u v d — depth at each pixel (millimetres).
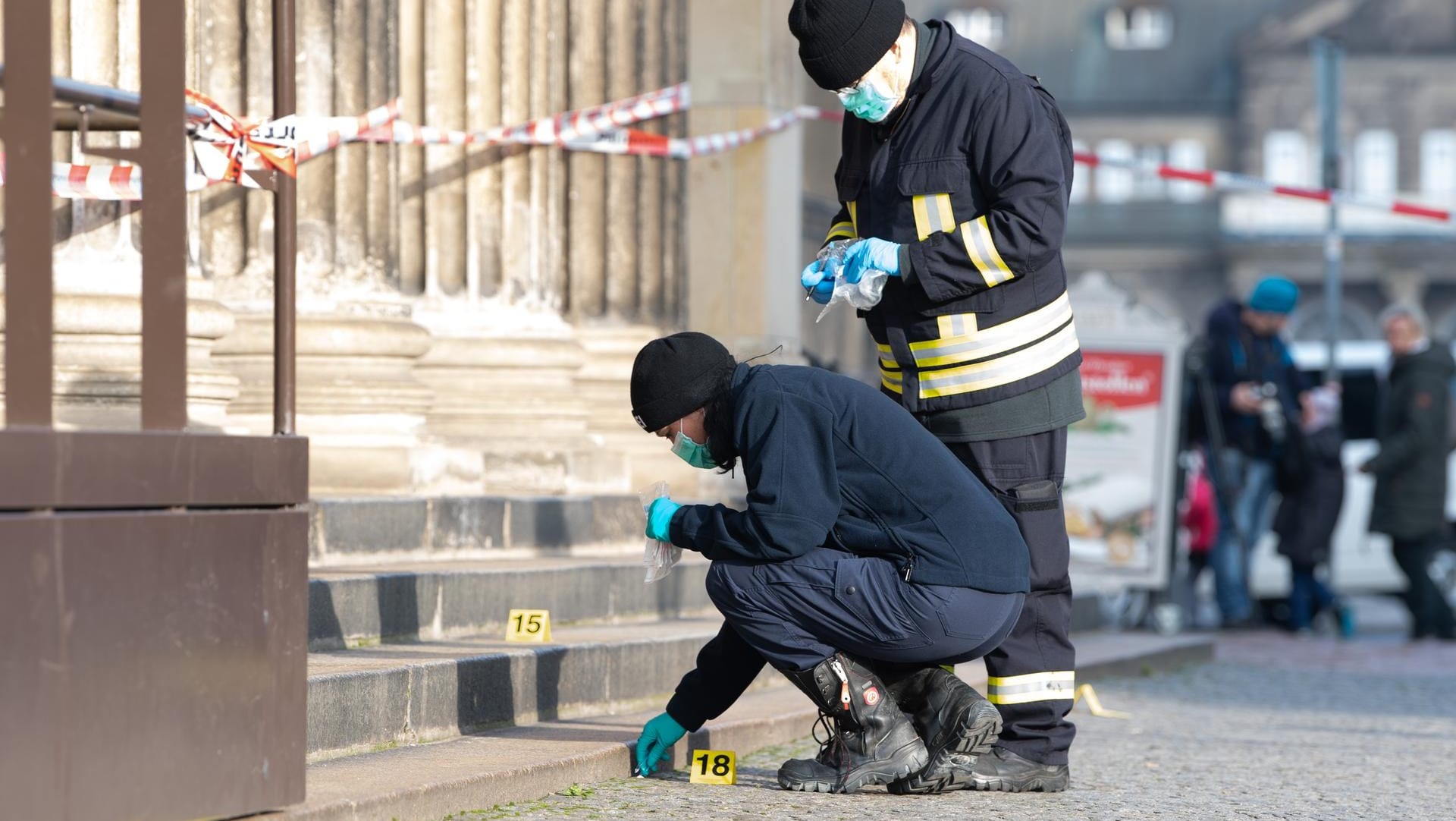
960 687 15805
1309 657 35375
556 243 27984
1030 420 15836
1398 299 184500
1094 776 18297
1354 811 16359
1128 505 37375
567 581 21688
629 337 29141
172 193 11938
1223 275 190875
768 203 29688
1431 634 40000
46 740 10641
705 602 24625
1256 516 40938
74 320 19719
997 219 15109
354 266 24219
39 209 10781
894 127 15727
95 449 10984
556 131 26562
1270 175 199375
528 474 25922
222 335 21484
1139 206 192875
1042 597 16328
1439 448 40438
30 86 10758
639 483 28734
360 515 21453
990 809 15367
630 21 29078
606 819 14328
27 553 10547
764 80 29500
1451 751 21500
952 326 15680
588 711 19000
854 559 15281
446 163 26438
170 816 11484
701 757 16438
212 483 11859
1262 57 199625
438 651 17859
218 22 22766
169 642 11484
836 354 43750
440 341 26266
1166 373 37281
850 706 15641
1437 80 197375
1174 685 29375
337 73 23688
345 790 13539
